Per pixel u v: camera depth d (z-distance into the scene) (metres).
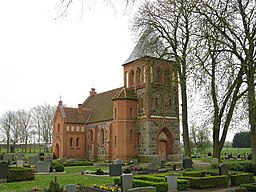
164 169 29.30
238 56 20.91
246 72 19.81
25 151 91.12
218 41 17.92
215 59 19.66
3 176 20.69
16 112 92.31
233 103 20.98
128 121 46.03
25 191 16.44
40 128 91.69
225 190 17.98
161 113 45.94
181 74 27.86
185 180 18.20
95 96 63.41
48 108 92.56
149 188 14.13
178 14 27.83
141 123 45.62
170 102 47.25
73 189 14.11
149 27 33.50
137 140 46.19
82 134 55.81
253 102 19.11
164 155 45.81
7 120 90.00
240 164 28.22
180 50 29.92
